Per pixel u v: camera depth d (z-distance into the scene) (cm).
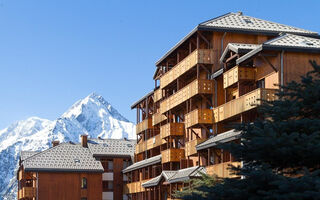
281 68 3812
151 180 6103
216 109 4662
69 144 8150
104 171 8150
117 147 8319
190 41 5084
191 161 5412
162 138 5966
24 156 8481
